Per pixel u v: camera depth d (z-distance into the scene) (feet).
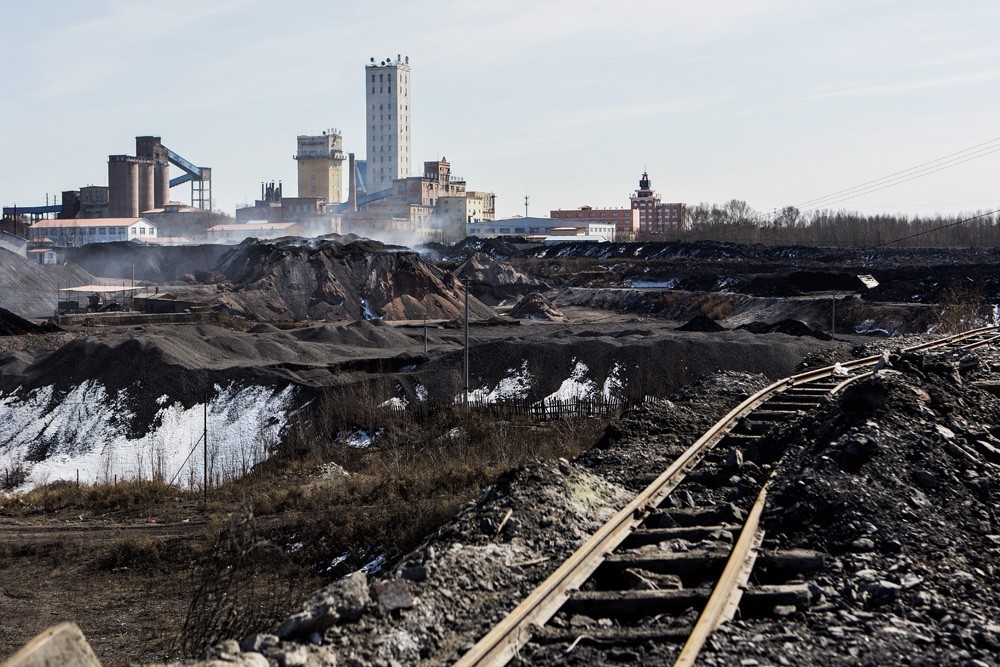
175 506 93.97
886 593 31.37
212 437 128.06
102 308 262.88
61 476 119.75
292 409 131.85
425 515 67.72
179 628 57.72
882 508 37.83
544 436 100.01
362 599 30.32
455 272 371.56
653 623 30.25
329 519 72.33
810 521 38.24
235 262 340.59
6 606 66.03
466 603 32.09
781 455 50.26
